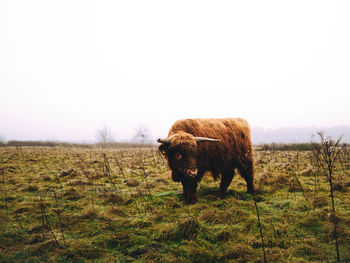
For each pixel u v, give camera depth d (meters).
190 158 4.24
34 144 22.84
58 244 3.00
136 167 9.00
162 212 4.15
